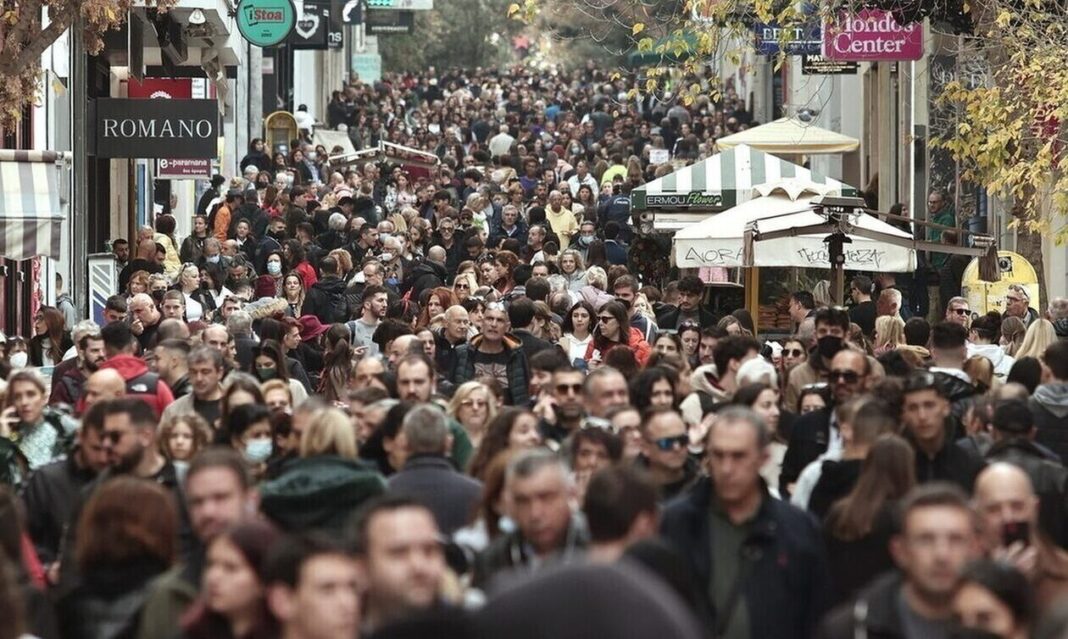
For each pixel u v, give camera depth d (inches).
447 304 1964.8
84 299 2313.0
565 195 3432.6
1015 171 1962.4
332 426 879.7
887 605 682.2
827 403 1173.1
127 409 965.2
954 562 662.5
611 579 348.5
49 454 1173.1
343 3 5708.7
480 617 350.6
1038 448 1020.5
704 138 5861.2
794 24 2156.7
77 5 1897.1
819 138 3302.2
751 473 803.4
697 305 2123.5
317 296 2346.2
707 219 2481.5
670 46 2145.7
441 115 7416.3
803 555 807.7
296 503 861.2
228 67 4539.9
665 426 989.8
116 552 757.3
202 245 2997.0
